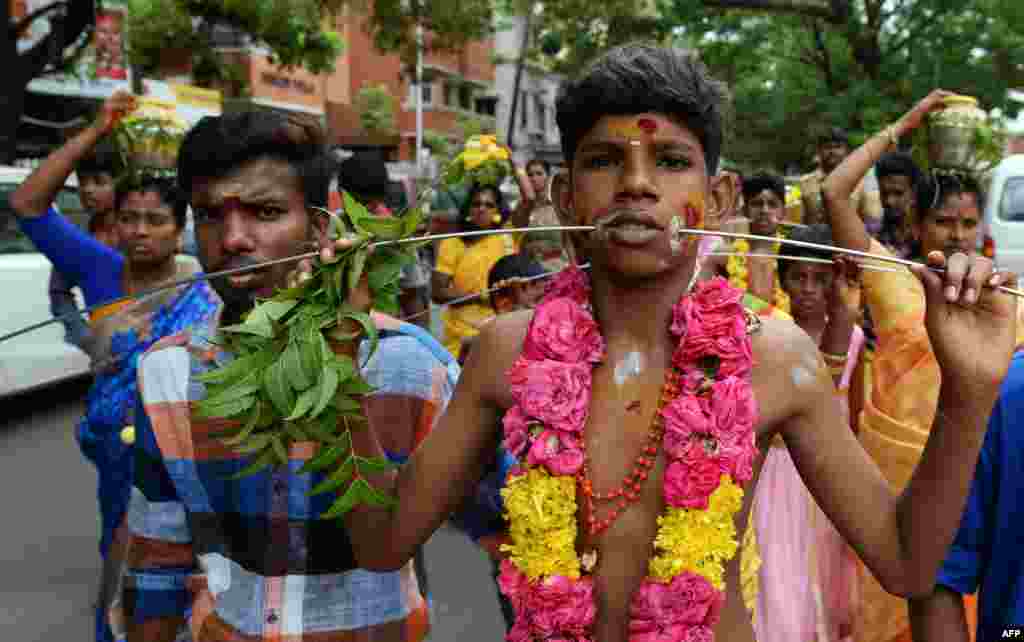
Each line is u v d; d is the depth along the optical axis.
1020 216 10.88
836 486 1.61
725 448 1.50
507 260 4.66
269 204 1.92
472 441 1.70
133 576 2.05
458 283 6.12
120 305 3.09
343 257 1.59
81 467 6.66
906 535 1.57
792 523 3.13
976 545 1.79
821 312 3.75
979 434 1.50
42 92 16.48
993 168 3.30
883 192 5.00
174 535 2.04
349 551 1.93
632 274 1.58
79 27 14.03
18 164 16.16
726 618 1.61
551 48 22.23
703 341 1.54
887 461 2.89
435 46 20.98
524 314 1.72
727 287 1.61
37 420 7.84
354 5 20.55
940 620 1.82
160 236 3.46
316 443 1.79
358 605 1.94
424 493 1.70
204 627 1.97
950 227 3.32
